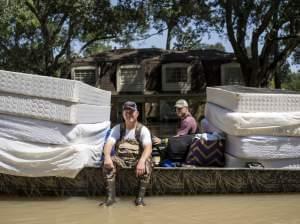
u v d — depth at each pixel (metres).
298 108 6.71
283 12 24.91
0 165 6.06
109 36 28.62
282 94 6.71
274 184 6.62
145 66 29.34
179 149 7.20
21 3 23.09
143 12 26.88
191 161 7.07
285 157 6.71
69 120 5.98
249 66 25.81
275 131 6.64
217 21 26.59
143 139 6.38
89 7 25.31
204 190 6.54
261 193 6.62
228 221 5.34
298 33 25.30
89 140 6.76
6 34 28.00
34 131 6.05
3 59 28.05
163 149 7.50
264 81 26.53
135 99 27.48
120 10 26.53
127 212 5.71
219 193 6.57
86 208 5.88
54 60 28.31
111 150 6.36
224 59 29.33
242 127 6.55
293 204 6.14
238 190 6.59
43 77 5.96
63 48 28.09
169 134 20.67
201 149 7.01
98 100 7.64
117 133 6.46
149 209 5.86
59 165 6.03
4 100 6.03
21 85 5.98
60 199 6.30
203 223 5.25
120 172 6.35
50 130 6.04
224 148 7.11
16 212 5.69
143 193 6.14
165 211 5.77
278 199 6.39
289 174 6.60
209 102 8.73
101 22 26.72
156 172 6.39
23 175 6.13
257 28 25.06
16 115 6.05
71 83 5.93
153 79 29.44
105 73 29.48
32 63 27.75
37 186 6.35
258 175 6.54
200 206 6.00
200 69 29.25
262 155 6.66
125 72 29.42
